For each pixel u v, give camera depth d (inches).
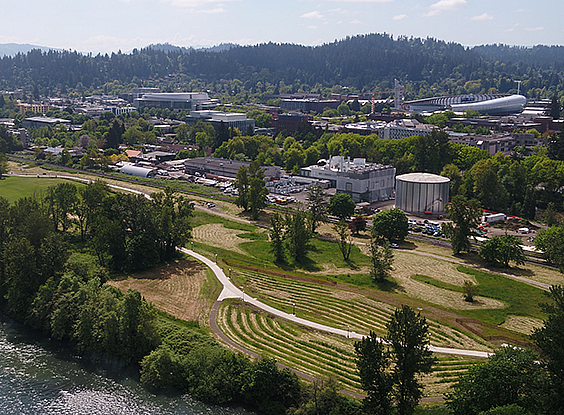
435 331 6141.7
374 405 4365.2
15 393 5002.5
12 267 6643.7
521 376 4104.3
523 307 6879.9
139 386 5172.2
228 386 4972.9
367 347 4419.3
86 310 5900.6
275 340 5836.6
